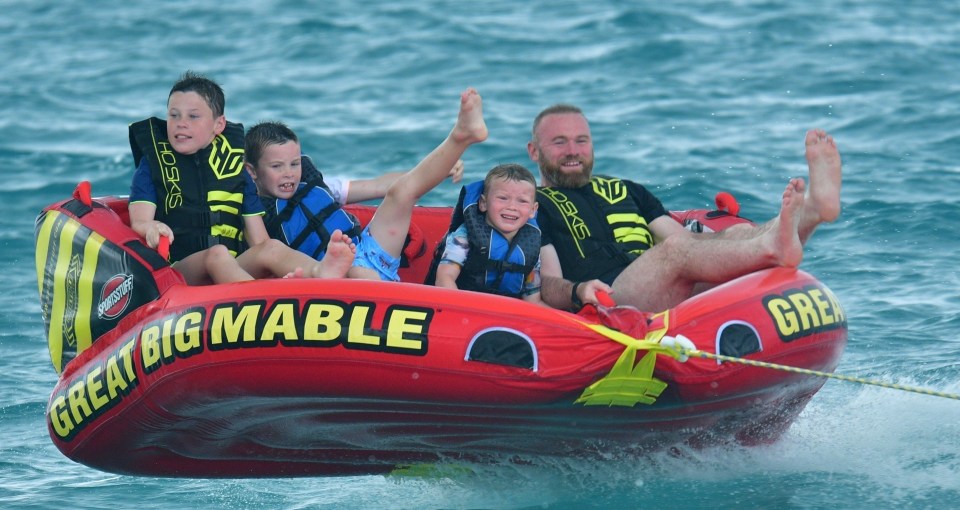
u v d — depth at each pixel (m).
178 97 20.34
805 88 48.25
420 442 18.94
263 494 20.75
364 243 20.42
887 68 50.69
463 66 52.47
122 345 18.83
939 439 20.16
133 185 20.52
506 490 19.83
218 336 17.16
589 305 17.38
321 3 64.81
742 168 38.38
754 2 62.50
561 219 21.11
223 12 63.72
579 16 60.44
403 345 16.44
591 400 16.97
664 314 17.27
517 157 39.53
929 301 27.41
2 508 19.66
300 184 21.45
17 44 58.97
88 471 21.72
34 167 40.62
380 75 51.50
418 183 20.03
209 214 20.28
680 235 19.47
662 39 55.50
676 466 19.75
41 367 26.08
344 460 20.36
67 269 20.66
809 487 18.38
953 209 33.50
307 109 46.56
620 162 39.06
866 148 40.31
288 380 16.95
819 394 22.75
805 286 18.67
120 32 60.62
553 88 48.88
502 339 16.44
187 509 19.88
